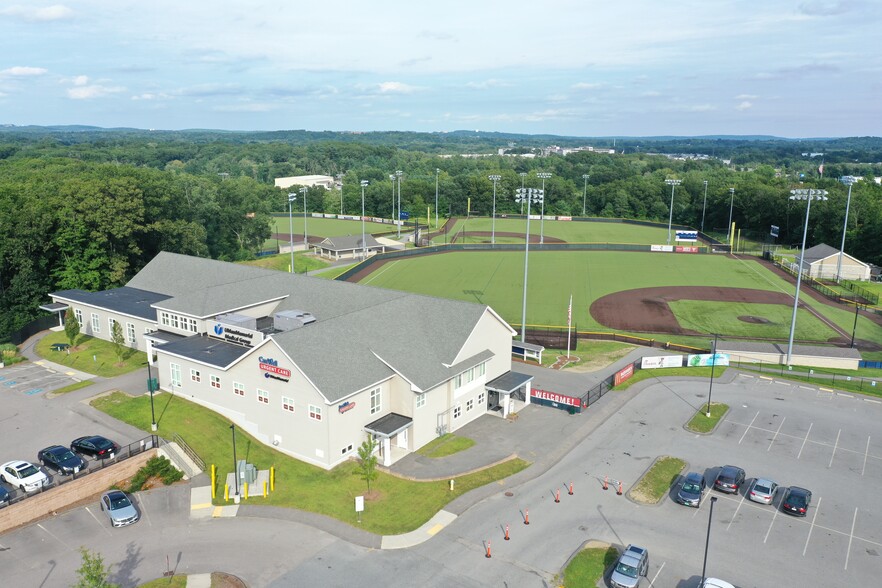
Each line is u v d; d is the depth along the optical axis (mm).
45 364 69375
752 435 56812
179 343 63000
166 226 105312
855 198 167125
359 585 36094
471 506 44438
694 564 38562
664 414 61125
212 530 41219
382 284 120625
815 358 76812
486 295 111688
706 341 85938
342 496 45125
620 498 45844
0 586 35531
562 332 88375
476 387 59125
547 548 39781
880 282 127812
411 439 52219
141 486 46062
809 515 44188
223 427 54219
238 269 81188
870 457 53031
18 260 86688
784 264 141500
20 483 44031
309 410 48438
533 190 103750
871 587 36719
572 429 57250
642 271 135500
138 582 36062
